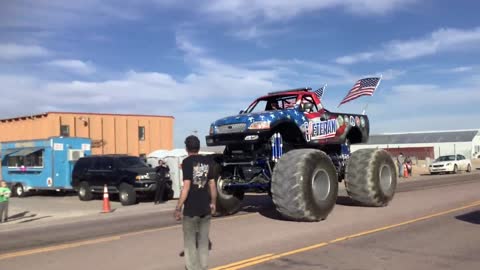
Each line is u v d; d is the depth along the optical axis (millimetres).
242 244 9195
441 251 8227
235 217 13281
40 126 37938
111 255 8727
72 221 15031
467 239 9219
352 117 15523
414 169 46812
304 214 11570
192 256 6605
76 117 38438
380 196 14258
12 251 9633
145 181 20234
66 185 25875
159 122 43812
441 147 88688
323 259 7770
